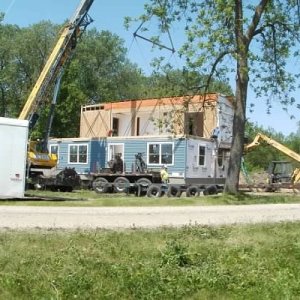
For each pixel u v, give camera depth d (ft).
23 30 231.71
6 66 228.02
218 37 77.25
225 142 115.55
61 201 68.18
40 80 119.34
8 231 38.06
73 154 127.54
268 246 34.19
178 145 107.96
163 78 88.99
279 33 90.12
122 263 27.09
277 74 89.92
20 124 69.21
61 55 119.55
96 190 112.27
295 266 28.09
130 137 116.26
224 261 28.76
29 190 106.93
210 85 89.66
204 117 113.70
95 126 139.95
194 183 108.47
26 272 24.50
